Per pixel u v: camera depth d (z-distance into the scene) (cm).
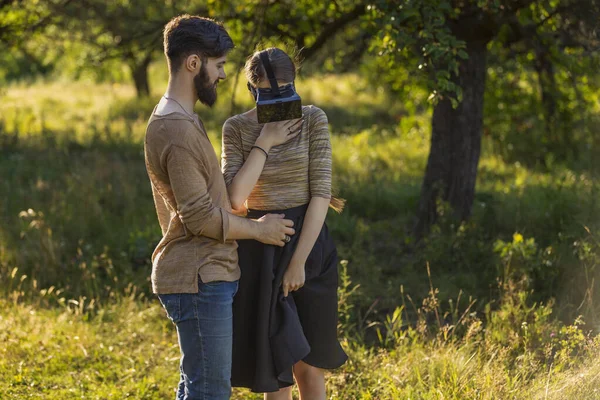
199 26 320
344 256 764
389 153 1295
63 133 1488
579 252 629
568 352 470
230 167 354
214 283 326
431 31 593
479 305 616
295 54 367
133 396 498
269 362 346
